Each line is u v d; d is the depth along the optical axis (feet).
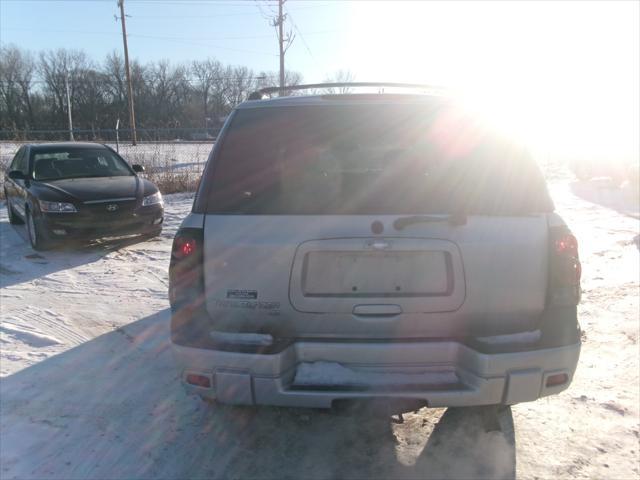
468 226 8.29
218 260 8.48
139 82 221.05
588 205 41.55
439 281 8.33
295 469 9.57
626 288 19.98
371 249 8.19
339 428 10.85
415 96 10.12
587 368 13.34
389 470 9.51
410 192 8.55
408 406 8.46
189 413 11.44
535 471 9.38
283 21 94.17
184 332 8.64
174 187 49.70
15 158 34.63
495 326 8.54
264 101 10.00
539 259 8.44
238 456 9.95
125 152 62.64
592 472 9.33
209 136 100.32
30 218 27.07
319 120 9.80
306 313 8.38
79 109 225.97
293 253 8.29
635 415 11.14
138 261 24.80
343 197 8.51
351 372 8.46
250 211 8.52
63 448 10.13
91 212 25.53
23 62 225.56
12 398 12.05
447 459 9.78
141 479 9.25
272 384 8.30
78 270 23.30
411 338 8.45
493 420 10.50
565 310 8.64
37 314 17.71
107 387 12.61
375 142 9.93
